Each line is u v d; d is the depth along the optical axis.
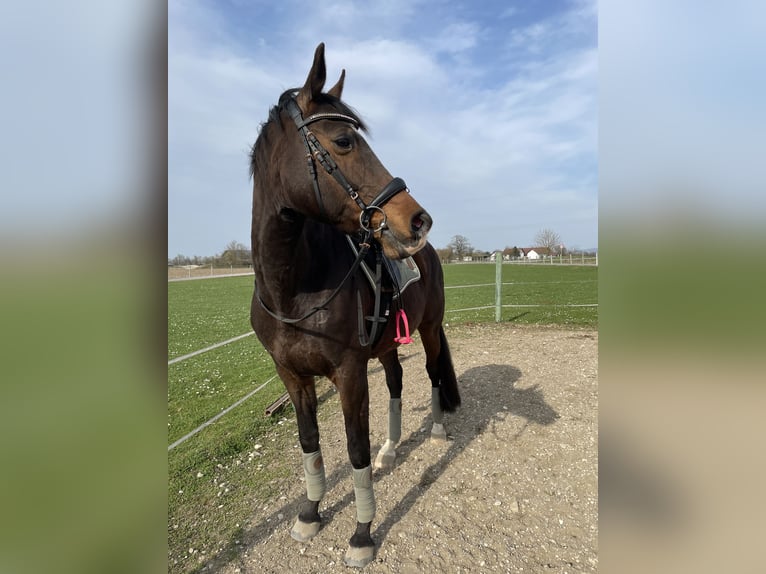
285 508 2.92
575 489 3.00
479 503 2.89
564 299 14.40
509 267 38.19
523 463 3.33
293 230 2.09
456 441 3.73
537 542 2.53
